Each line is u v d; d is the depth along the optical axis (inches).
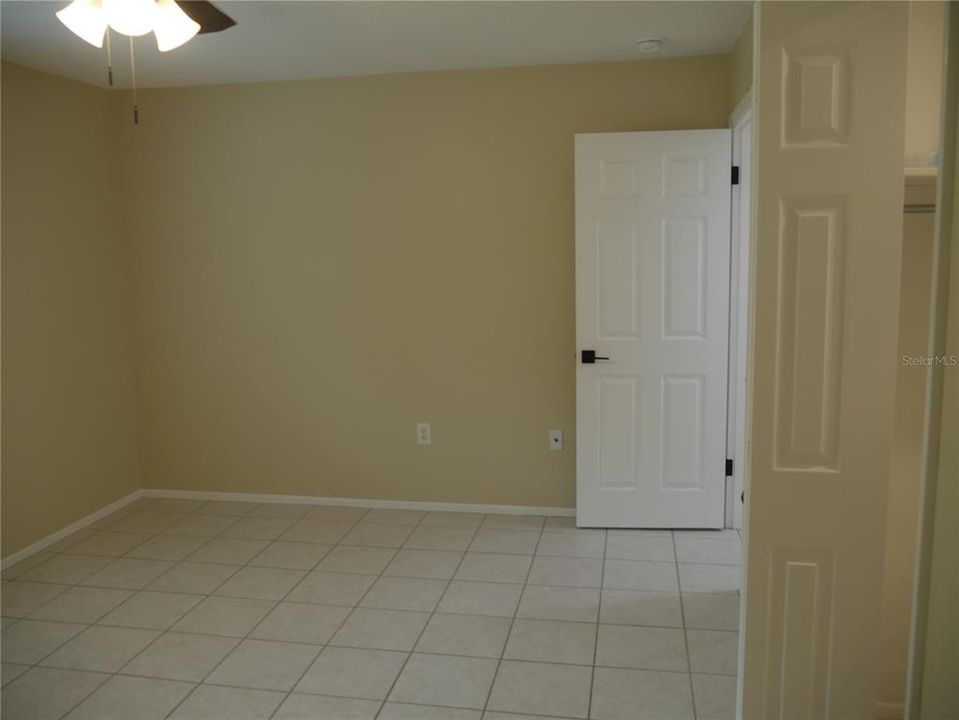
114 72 163.8
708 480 163.2
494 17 130.9
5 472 154.3
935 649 76.9
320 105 173.0
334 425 183.2
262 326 182.9
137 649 122.6
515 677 112.3
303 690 110.7
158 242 184.5
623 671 113.2
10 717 105.3
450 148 169.3
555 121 165.0
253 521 176.7
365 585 143.3
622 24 136.2
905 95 75.4
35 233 160.6
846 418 80.0
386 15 129.2
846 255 78.0
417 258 174.1
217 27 109.7
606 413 163.0
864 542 81.4
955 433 73.7
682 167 155.1
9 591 143.4
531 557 153.6
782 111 77.3
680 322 159.0
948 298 74.2
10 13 124.0
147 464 191.3
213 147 178.9
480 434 177.2
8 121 153.3
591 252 158.6
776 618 84.1
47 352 164.2
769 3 76.2
